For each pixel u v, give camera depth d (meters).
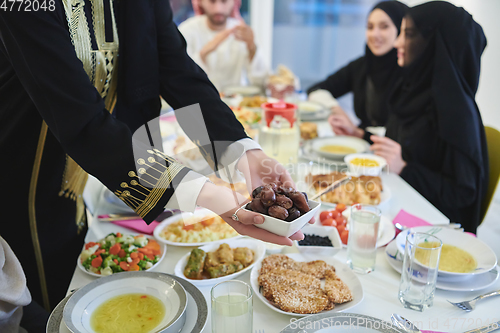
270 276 0.83
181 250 1.00
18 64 0.72
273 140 1.37
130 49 1.00
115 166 0.75
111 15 0.95
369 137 2.04
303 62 4.74
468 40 1.53
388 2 2.13
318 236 1.03
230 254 0.92
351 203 1.23
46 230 1.13
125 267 0.89
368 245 0.90
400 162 1.63
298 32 4.61
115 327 0.68
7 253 0.82
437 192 1.58
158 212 0.77
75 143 0.75
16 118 0.94
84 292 0.74
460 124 1.53
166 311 0.72
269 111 1.36
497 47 2.64
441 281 0.87
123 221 1.12
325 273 0.87
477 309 0.79
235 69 2.92
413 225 1.09
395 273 0.92
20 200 1.06
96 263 0.90
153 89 1.08
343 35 4.59
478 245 0.96
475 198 1.58
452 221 1.65
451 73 1.55
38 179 1.05
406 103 1.77
